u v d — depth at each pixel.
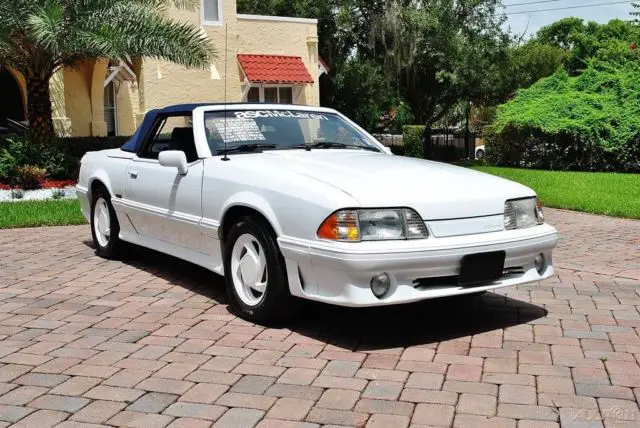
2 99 19.22
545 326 4.83
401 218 4.23
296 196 4.41
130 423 3.32
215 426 3.28
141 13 13.80
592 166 19.58
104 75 18.95
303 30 22.06
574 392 3.66
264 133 5.77
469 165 22.19
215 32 19.98
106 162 6.92
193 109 5.83
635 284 6.07
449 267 4.30
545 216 10.59
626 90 19.97
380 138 29.98
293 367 4.03
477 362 4.11
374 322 4.90
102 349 4.35
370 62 28.94
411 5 28.08
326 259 4.18
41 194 12.75
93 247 7.79
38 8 12.91
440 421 3.32
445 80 28.83
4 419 3.36
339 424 3.30
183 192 5.50
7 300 5.52
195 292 5.75
